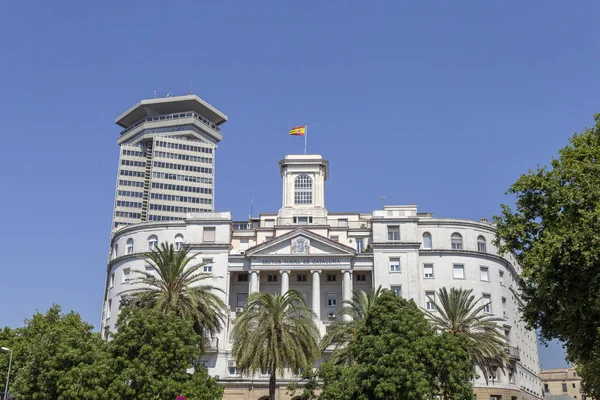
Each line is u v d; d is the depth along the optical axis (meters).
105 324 92.94
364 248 94.06
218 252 91.38
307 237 90.06
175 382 49.41
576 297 42.28
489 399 83.19
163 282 60.88
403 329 51.59
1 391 75.88
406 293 87.19
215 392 53.50
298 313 87.62
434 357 51.28
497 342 65.94
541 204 46.84
